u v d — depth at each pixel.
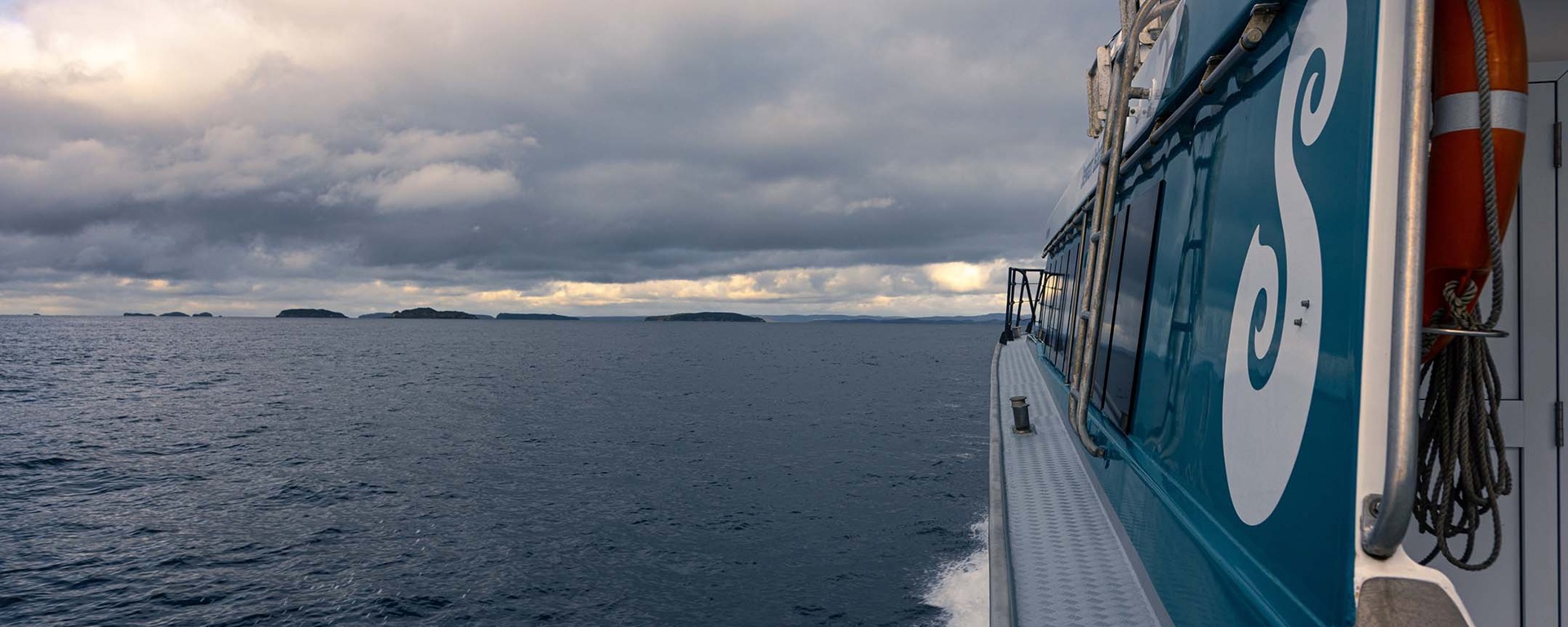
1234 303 2.67
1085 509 4.68
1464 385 1.72
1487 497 1.73
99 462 34.53
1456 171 1.66
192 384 74.00
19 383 73.62
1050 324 11.19
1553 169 2.97
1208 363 2.91
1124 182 5.41
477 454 35.69
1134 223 4.64
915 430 42.03
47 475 31.66
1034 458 6.05
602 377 82.00
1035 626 3.19
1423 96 1.53
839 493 27.11
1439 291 1.71
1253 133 2.63
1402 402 1.50
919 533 21.97
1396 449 1.50
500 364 105.94
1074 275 8.54
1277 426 2.17
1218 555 2.50
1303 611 1.89
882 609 16.41
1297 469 2.02
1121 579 3.63
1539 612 2.92
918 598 16.98
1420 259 1.51
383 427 44.69
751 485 28.58
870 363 106.19
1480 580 2.94
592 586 18.20
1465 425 1.73
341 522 24.12
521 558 20.30
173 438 41.31
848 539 21.52
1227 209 2.85
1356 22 1.88
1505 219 1.68
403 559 20.34
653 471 31.41
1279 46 2.43
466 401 58.56
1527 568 2.93
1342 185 1.86
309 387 70.75
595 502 26.28
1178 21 3.70
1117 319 4.79
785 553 20.41
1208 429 2.83
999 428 6.62
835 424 44.81
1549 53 2.92
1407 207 1.53
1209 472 2.75
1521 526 2.95
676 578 18.62
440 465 33.03
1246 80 2.73
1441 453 1.79
